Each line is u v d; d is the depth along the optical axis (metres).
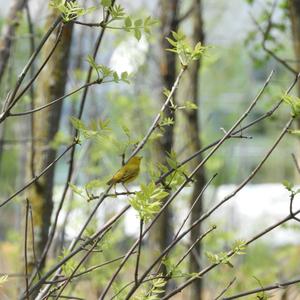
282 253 16.17
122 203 13.77
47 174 8.92
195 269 10.88
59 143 10.74
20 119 16.02
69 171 5.66
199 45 5.07
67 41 8.48
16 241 13.43
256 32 11.25
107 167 14.46
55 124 8.93
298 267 15.33
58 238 9.02
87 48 14.84
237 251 5.07
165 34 10.41
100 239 5.12
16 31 10.16
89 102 15.05
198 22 11.96
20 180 16.14
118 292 5.11
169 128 9.56
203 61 13.71
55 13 8.37
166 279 5.10
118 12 4.59
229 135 5.04
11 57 10.71
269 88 10.55
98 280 10.55
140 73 15.32
